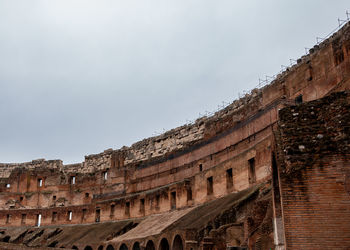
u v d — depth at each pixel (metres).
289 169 15.20
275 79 53.91
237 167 46.88
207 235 34.84
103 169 91.25
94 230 71.12
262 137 47.34
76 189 94.12
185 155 67.31
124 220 71.38
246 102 60.84
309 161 15.08
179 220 47.91
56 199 95.19
